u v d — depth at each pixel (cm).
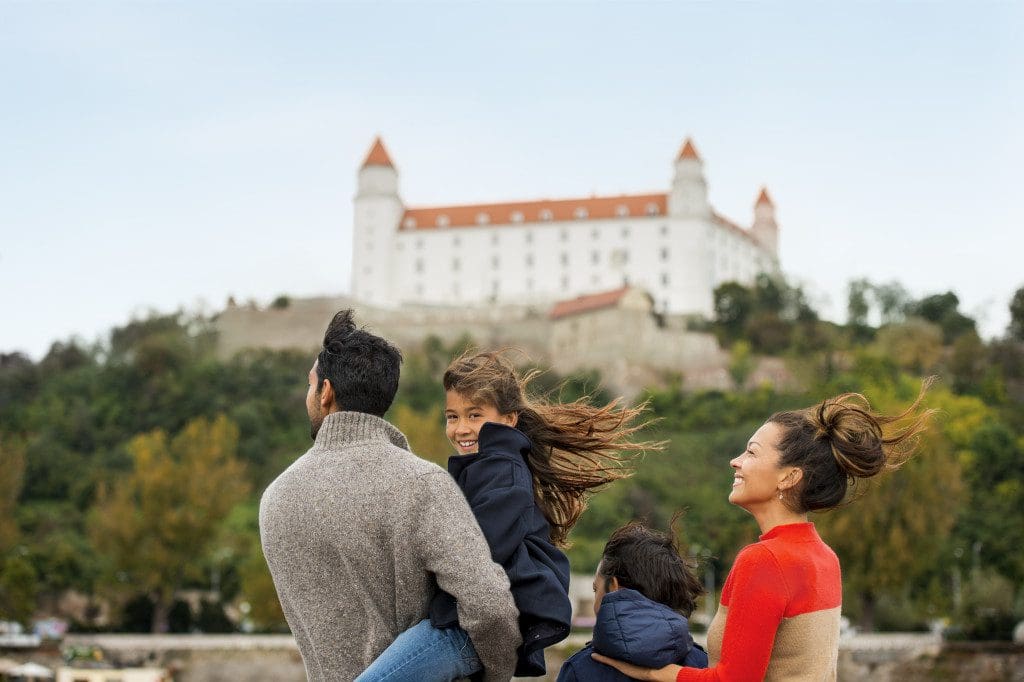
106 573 6594
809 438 561
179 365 12688
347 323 583
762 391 11431
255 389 12288
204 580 7025
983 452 8925
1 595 5928
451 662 489
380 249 15138
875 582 5244
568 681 574
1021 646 4950
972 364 12512
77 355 13525
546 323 13538
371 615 497
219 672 5128
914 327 12875
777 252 17812
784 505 568
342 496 503
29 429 11431
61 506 9594
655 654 541
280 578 514
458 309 14362
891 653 4941
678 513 637
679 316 13962
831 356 12362
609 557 608
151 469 6481
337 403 542
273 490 529
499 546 506
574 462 612
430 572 501
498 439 550
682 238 14662
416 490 500
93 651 5038
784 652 541
